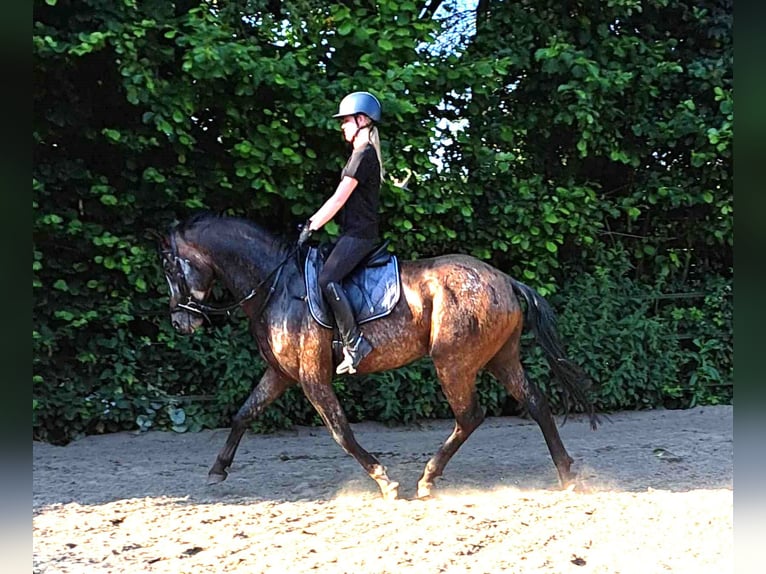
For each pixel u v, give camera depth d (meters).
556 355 4.98
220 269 4.89
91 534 4.09
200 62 6.02
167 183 6.79
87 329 6.96
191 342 7.11
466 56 7.25
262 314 4.86
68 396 6.70
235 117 6.62
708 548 3.79
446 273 4.78
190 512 4.54
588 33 7.67
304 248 4.90
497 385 7.57
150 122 6.66
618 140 8.03
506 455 6.27
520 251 7.49
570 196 7.53
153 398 7.04
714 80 7.75
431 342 4.73
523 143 8.09
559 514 4.32
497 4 7.65
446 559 3.63
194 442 6.76
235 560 3.65
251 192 7.13
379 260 4.80
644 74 7.60
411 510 4.47
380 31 6.80
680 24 8.27
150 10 6.49
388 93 6.42
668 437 6.87
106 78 6.67
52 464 5.95
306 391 4.77
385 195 6.93
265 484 5.31
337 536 3.99
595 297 7.77
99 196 6.74
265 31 6.71
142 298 7.02
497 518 4.25
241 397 7.08
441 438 6.97
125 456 6.25
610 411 8.00
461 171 7.43
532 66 7.72
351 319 4.59
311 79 6.79
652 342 7.83
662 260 8.34
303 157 6.81
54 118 6.47
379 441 6.86
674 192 7.89
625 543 3.88
